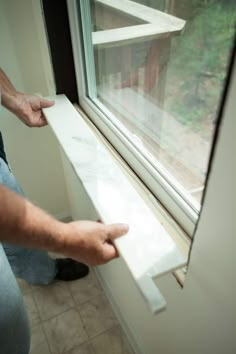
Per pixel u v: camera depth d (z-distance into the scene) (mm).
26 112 854
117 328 1187
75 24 825
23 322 824
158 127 668
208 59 457
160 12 553
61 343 1144
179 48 529
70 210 1605
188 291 524
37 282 1290
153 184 645
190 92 527
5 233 449
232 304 407
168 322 695
